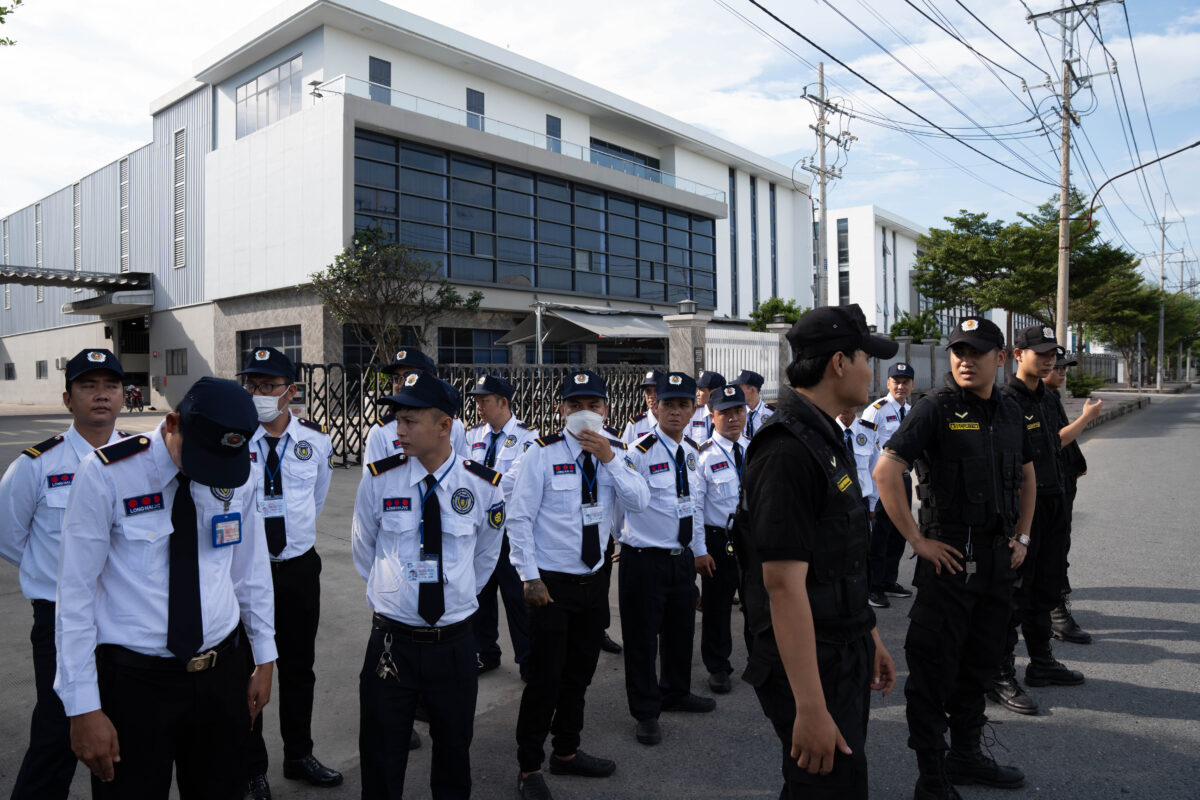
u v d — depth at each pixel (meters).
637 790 3.38
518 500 3.50
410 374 2.85
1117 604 5.75
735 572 4.59
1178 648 4.86
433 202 23.25
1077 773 3.41
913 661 3.26
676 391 4.09
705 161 35.59
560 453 3.58
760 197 39.69
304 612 3.48
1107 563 6.88
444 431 2.85
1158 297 40.19
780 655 2.12
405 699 2.78
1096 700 4.16
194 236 27.08
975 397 3.32
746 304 38.12
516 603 4.73
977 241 26.41
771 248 40.66
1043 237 25.61
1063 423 4.90
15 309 41.12
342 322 19.34
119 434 3.24
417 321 21.31
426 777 3.52
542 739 3.30
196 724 2.30
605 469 3.60
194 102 27.06
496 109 26.89
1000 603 3.25
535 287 25.97
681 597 4.09
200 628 2.25
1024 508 3.86
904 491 3.27
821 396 2.25
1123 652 4.83
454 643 2.80
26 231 40.19
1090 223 24.86
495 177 24.97
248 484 2.49
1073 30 18.11
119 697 2.18
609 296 28.70
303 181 22.05
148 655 2.19
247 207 24.33
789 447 2.11
